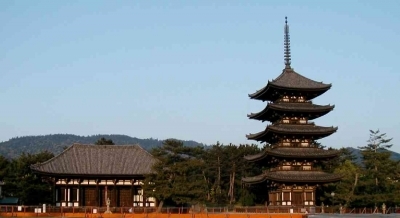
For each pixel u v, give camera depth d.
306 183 97.44
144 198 106.81
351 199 99.38
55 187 106.25
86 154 112.75
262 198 112.00
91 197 108.12
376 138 133.38
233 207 98.44
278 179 95.50
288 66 109.69
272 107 100.44
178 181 99.12
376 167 105.94
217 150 160.50
